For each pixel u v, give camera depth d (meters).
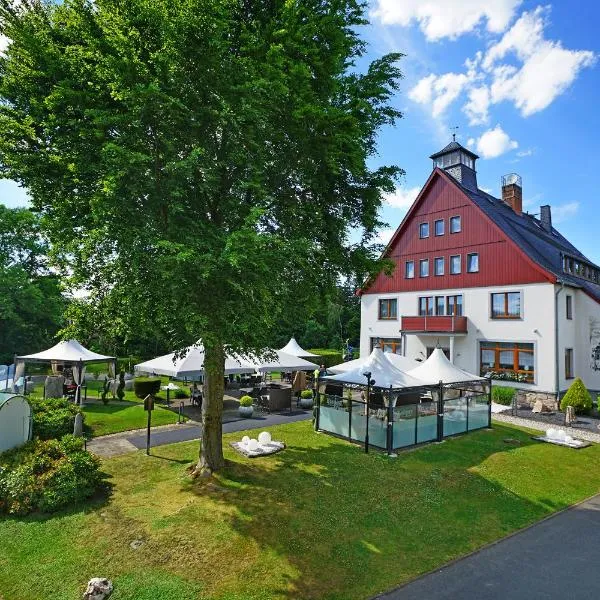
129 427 14.15
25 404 10.15
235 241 6.11
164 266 6.22
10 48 6.94
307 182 9.11
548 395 21.33
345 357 39.91
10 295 30.75
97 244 7.36
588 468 12.01
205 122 7.23
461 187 26.08
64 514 7.83
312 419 15.68
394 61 9.54
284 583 6.09
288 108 7.70
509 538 7.92
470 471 11.00
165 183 6.82
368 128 9.36
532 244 25.27
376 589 6.13
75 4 7.12
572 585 6.41
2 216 33.53
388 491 9.39
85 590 5.71
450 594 6.10
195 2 6.36
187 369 15.05
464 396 15.16
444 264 26.53
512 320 23.03
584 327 23.47
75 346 18.59
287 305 8.73
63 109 6.83
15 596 5.62
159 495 8.70
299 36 7.72
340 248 10.00
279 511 8.05
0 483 8.02
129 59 6.44
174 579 6.02
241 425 15.01
